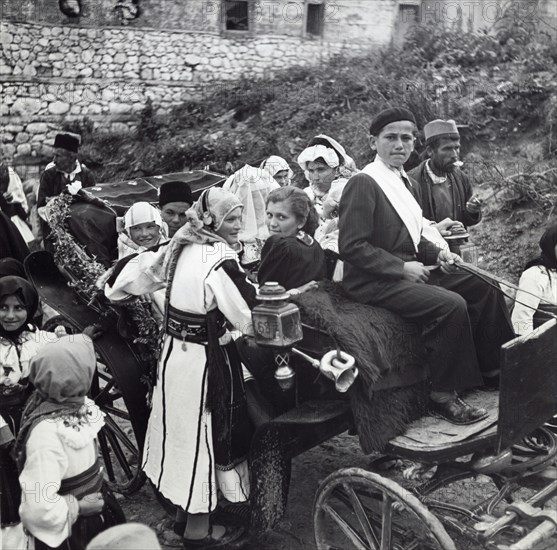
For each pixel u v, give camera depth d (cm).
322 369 344
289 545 420
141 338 435
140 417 439
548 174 936
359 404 358
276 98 1320
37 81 1388
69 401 327
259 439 370
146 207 464
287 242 400
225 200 379
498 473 396
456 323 370
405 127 395
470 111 1070
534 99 1078
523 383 339
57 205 499
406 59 1235
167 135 1341
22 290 374
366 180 389
